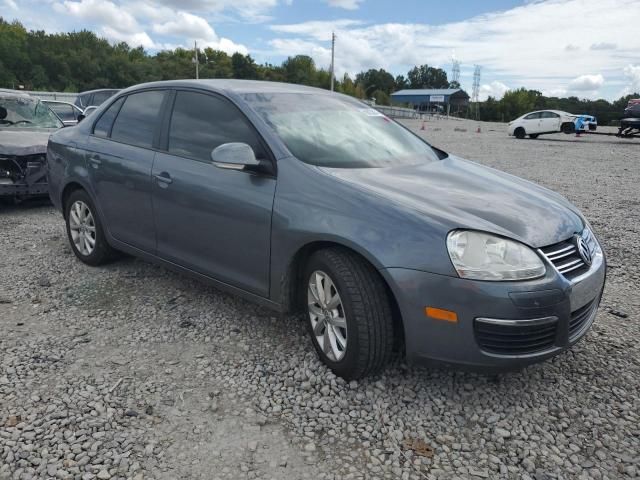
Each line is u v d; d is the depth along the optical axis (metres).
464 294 2.69
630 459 2.58
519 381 3.22
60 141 5.17
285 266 3.28
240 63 106.56
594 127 26.44
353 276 2.96
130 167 4.29
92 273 4.88
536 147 20.84
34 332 3.74
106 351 3.49
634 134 24.77
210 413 2.87
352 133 3.91
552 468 2.52
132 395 3.01
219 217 3.61
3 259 5.26
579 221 3.36
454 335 2.74
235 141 3.65
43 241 5.90
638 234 6.64
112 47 104.31
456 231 2.78
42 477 2.38
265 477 2.42
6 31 93.00
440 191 3.22
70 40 98.62
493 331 2.70
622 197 9.31
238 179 3.53
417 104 106.38
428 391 3.10
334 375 3.20
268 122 3.59
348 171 3.37
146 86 4.55
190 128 3.99
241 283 3.60
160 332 3.76
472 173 3.74
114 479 2.38
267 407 2.93
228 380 3.18
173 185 3.90
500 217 2.96
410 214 2.88
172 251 4.08
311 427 2.78
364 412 2.90
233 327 3.83
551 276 2.79
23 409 2.86
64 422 2.75
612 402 3.03
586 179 11.48
